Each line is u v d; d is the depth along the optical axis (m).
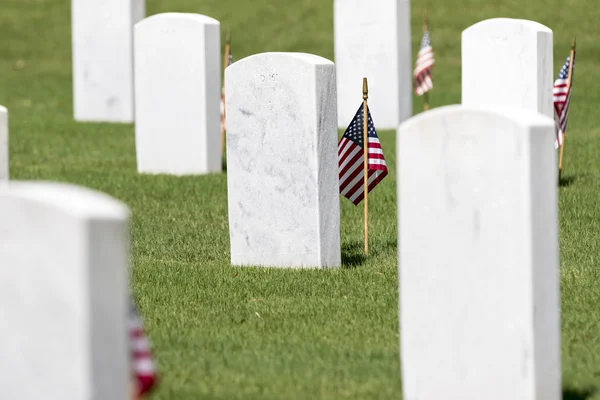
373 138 29.38
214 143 46.22
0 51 84.94
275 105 27.80
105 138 56.81
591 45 77.44
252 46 82.12
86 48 63.28
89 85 63.41
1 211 13.16
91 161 49.84
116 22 62.50
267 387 18.48
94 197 12.99
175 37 45.75
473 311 16.62
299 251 28.28
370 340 21.61
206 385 18.58
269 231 28.59
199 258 30.66
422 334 17.11
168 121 46.22
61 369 12.80
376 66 57.31
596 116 60.03
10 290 13.24
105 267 12.48
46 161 49.78
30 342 13.12
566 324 22.62
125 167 48.28
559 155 43.38
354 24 57.53
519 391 16.39
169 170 46.47
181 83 45.88
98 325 12.50
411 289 17.14
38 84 75.88
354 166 29.78
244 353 20.70
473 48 41.66
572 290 25.61
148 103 46.53
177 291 26.31
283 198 28.22
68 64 82.38
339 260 28.73
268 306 24.75
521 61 40.53
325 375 19.17
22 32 88.25
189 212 37.38
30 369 13.18
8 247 13.16
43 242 12.74
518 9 83.00
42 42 86.56
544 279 16.34
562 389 18.38
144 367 14.07
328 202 28.09
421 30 81.62
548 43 40.78
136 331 14.08
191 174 45.84
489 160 16.23
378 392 18.12
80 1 63.09
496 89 41.25
